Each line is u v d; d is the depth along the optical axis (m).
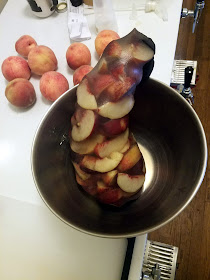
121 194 0.39
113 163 0.37
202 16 1.17
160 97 0.42
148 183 0.44
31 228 0.46
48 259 0.44
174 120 0.42
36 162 0.38
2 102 0.58
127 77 0.34
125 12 0.65
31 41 0.60
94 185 0.40
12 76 0.57
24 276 0.44
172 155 0.43
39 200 0.48
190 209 0.87
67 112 0.43
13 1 0.73
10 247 0.45
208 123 0.99
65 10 0.69
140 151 0.43
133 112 0.47
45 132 0.41
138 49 0.35
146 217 0.36
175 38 0.60
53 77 0.53
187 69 0.73
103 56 0.36
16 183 0.50
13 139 0.54
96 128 0.36
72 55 0.55
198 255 0.81
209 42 1.12
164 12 0.63
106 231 0.33
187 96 0.80
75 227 0.33
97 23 0.62
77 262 0.43
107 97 0.35
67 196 0.40
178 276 0.79
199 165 0.35
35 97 0.56
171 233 0.85
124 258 0.43
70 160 0.44
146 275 0.55
